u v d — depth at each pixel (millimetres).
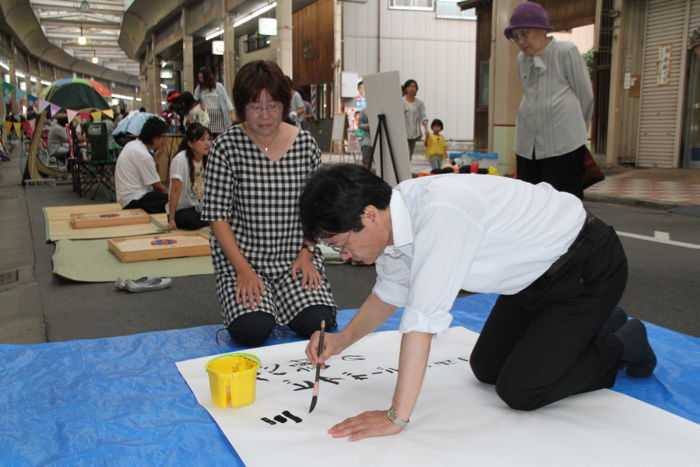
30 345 2793
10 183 11930
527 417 2066
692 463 1801
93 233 5883
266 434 1942
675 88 11016
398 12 17719
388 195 1713
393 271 1989
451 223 1691
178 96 11352
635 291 3914
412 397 1850
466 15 18188
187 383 2367
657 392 2332
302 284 2945
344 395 2244
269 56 20891
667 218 6805
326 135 18266
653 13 11266
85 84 13078
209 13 20859
